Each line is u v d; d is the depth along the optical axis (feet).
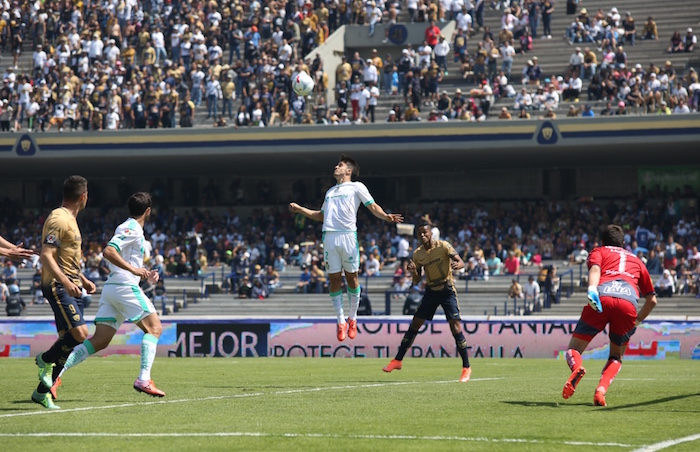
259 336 149.59
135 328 151.12
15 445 43.21
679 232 219.00
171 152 238.89
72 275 58.80
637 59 257.34
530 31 274.98
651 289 60.23
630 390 69.67
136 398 64.34
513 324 145.79
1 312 219.00
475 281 215.10
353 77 244.01
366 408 57.72
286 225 252.42
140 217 61.87
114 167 265.34
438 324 147.13
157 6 281.54
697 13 274.98
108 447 42.70
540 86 241.14
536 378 86.38
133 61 265.75
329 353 148.25
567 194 264.52
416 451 41.81
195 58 258.37
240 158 247.70
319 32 271.28
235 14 274.77
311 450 42.04
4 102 256.73
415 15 278.46
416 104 241.35
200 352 149.79
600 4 285.43
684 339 142.51
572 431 47.85
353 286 79.61
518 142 222.89
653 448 42.93
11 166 262.47
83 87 255.29
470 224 239.09
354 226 78.64
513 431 47.78
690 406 58.95
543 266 206.28
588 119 218.79
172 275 233.14
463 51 263.70
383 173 276.21
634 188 259.19
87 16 286.66
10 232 270.87
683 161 249.34
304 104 243.60
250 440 44.70
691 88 225.35
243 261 230.07
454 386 75.10
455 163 256.52
